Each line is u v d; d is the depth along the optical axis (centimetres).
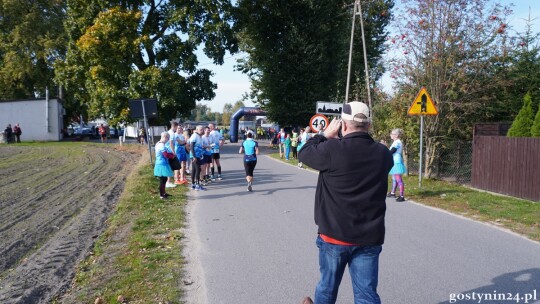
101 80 2766
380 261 586
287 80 3152
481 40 1402
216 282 511
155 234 736
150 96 2725
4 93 4678
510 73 1511
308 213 906
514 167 1113
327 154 313
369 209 309
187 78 3050
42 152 2841
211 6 2778
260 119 6103
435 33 1416
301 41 3069
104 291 491
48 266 617
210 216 881
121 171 1831
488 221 830
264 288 493
